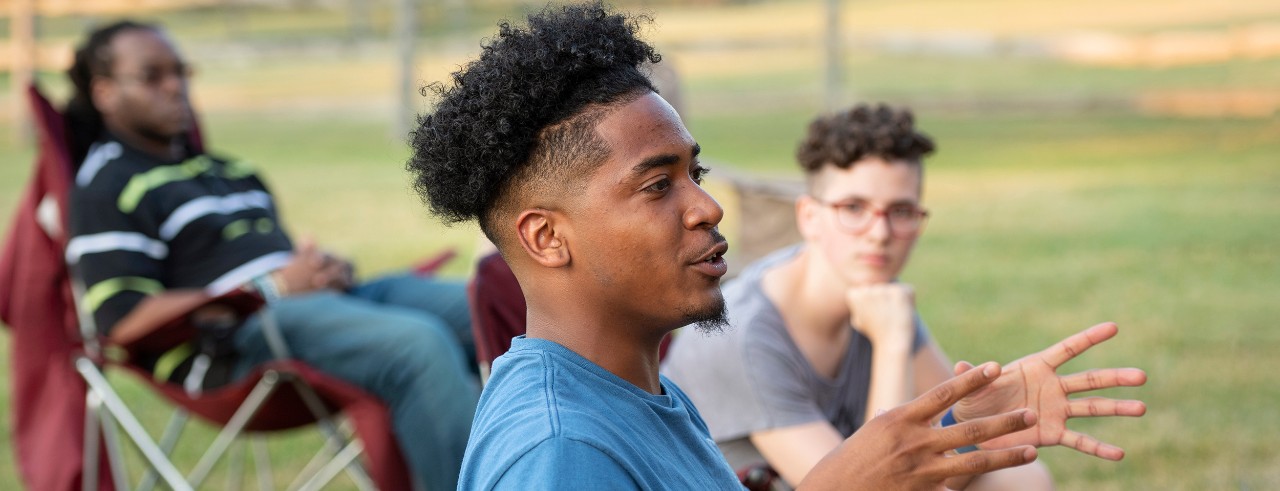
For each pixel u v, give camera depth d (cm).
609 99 157
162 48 435
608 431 151
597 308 159
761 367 289
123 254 398
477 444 156
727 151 1380
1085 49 1700
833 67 1580
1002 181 1133
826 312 301
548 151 156
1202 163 1180
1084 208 983
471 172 160
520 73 157
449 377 375
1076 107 1566
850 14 2906
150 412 573
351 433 477
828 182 298
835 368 308
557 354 158
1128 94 1603
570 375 157
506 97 156
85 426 395
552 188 156
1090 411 189
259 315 397
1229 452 463
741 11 3147
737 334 292
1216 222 898
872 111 304
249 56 2002
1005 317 664
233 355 398
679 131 158
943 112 1619
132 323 383
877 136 293
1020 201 1027
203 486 480
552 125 157
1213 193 1018
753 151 1376
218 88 2227
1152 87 1742
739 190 526
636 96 158
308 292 418
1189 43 1664
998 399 191
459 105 160
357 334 383
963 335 629
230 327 399
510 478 145
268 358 394
